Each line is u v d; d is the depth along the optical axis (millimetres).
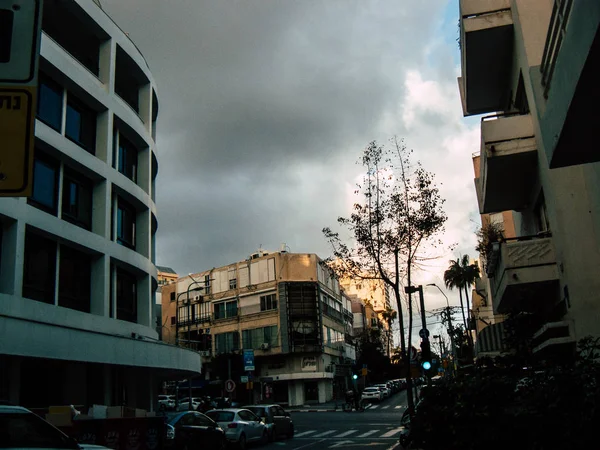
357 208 22578
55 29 24516
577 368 6430
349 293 101562
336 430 29797
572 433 5797
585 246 13008
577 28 6016
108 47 25328
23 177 2908
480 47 16312
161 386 69188
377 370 77062
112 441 12117
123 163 27375
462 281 59438
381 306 111938
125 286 26797
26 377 20438
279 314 58625
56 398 21484
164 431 13797
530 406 6230
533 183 16234
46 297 20812
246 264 62562
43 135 20406
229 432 20969
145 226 28078
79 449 6660
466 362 23859
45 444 6309
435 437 7055
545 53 8570
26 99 2984
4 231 18906
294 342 57750
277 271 59875
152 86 30000
